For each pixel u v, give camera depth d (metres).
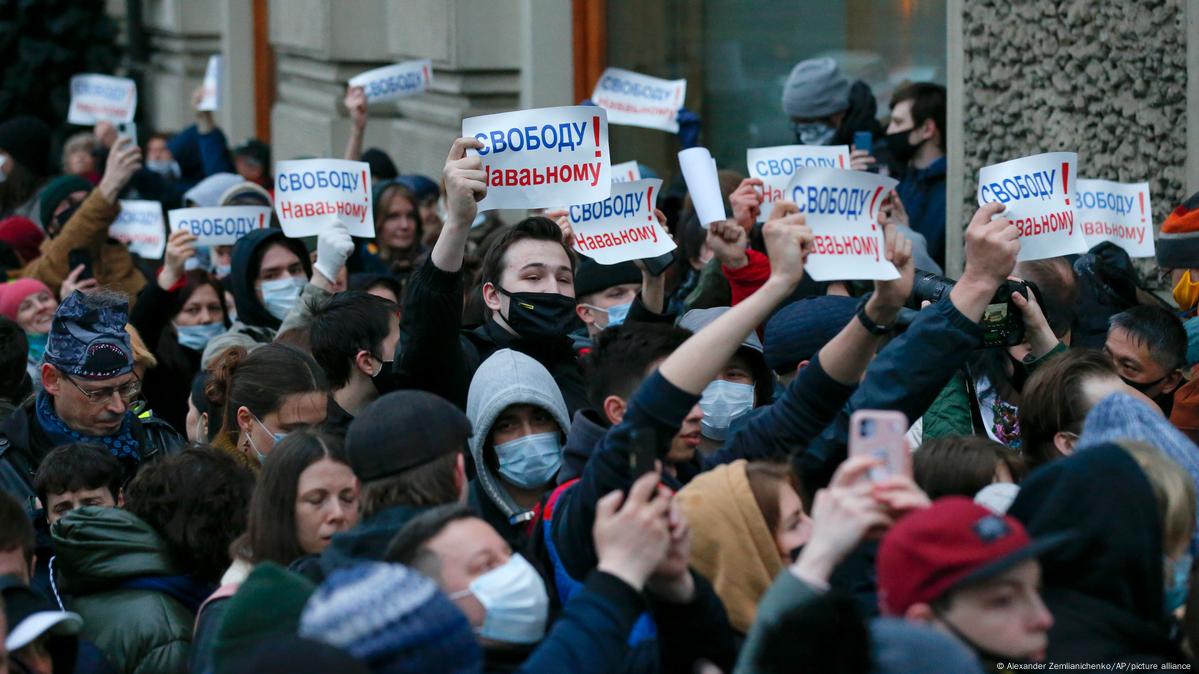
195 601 3.57
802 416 3.30
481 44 9.50
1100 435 3.11
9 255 7.68
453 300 3.86
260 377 4.07
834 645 2.19
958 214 6.51
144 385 6.00
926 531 2.34
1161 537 2.65
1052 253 4.14
